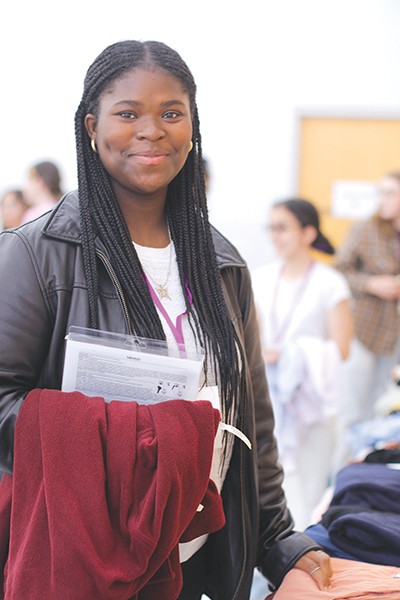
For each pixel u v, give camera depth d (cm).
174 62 180
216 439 189
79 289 179
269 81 738
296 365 405
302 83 738
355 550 220
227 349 194
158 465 164
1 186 720
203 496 175
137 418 169
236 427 199
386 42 729
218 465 196
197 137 196
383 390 623
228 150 743
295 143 740
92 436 164
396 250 616
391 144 747
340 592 194
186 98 182
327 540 227
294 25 732
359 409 614
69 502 161
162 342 176
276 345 427
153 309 184
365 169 754
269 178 744
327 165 757
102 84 179
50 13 709
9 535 172
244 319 211
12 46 711
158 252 193
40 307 175
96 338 173
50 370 180
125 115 177
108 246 183
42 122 718
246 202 747
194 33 727
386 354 616
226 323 196
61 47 711
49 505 161
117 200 188
